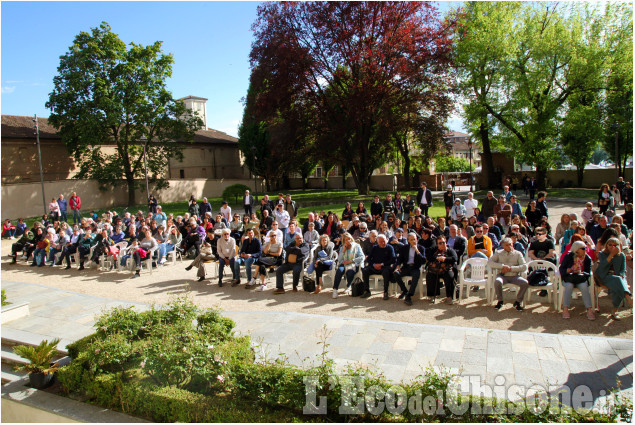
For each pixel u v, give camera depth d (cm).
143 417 527
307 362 614
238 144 4969
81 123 3144
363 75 2939
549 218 2034
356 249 979
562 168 4150
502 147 3688
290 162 4303
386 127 3008
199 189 4400
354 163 3450
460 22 3141
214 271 1283
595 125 3077
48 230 1538
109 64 3309
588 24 3117
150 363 536
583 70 2955
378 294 976
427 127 3102
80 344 649
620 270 735
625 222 1350
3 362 732
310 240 1230
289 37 2880
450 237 1043
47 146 3753
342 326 759
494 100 3309
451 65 2972
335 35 2908
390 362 603
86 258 1420
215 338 606
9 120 3766
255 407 483
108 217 1780
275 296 995
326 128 3148
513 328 718
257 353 638
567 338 655
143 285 1155
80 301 1010
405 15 2892
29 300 1028
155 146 3762
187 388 550
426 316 805
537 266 835
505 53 3133
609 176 3825
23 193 3234
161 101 3528
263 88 3167
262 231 1508
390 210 1759
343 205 2731
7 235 2292
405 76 2856
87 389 573
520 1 3322
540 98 3167
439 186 4650
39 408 566
